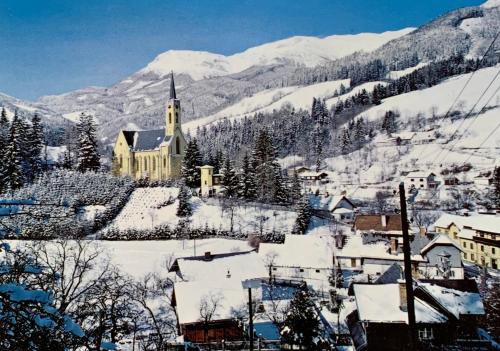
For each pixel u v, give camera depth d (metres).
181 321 42.94
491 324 45.38
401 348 34.09
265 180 109.38
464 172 139.62
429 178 132.75
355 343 37.41
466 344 34.62
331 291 57.91
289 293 61.59
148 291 56.31
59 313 8.40
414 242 74.06
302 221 94.94
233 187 108.06
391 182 144.88
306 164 195.75
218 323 43.88
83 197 96.94
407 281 18.80
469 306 37.06
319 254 72.88
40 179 99.88
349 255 72.19
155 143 138.38
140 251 79.38
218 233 90.88
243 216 98.38
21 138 106.88
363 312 35.09
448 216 92.88
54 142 197.00
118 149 143.00
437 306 35.72
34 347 8.00
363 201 127.00
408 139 185.38
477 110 195.75
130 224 93.38
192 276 56.56
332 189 143.88
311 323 35.91
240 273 57.88
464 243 86.44
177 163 134.00
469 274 70.94
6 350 7.84
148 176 125.12
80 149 114.12
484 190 121.88
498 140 161.25
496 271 74.50
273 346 39.44
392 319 34.34
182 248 82.62
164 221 94.56
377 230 87.50
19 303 7.93
